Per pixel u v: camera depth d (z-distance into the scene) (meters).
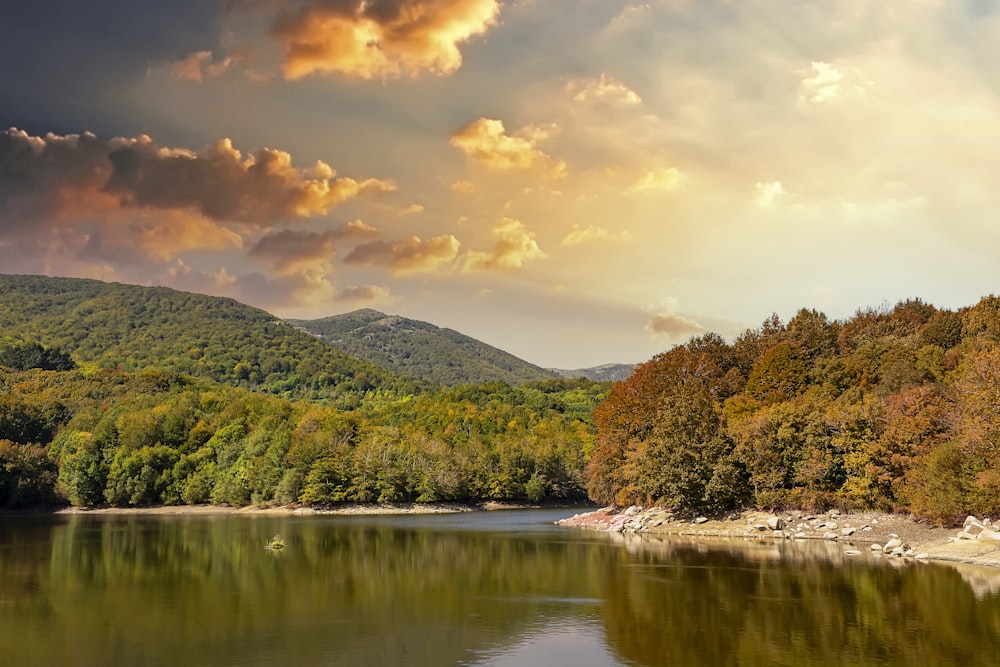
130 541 102.19
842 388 125.44
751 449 106.75
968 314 137.25
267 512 174.38
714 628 46.62
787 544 89.75
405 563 77.75
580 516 136.62
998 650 40.53
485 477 191.38
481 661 39.84
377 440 187.25
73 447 185.50
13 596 58.56
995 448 78.25
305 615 51.44
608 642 43.59
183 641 44.06
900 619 47.97
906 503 93.06
